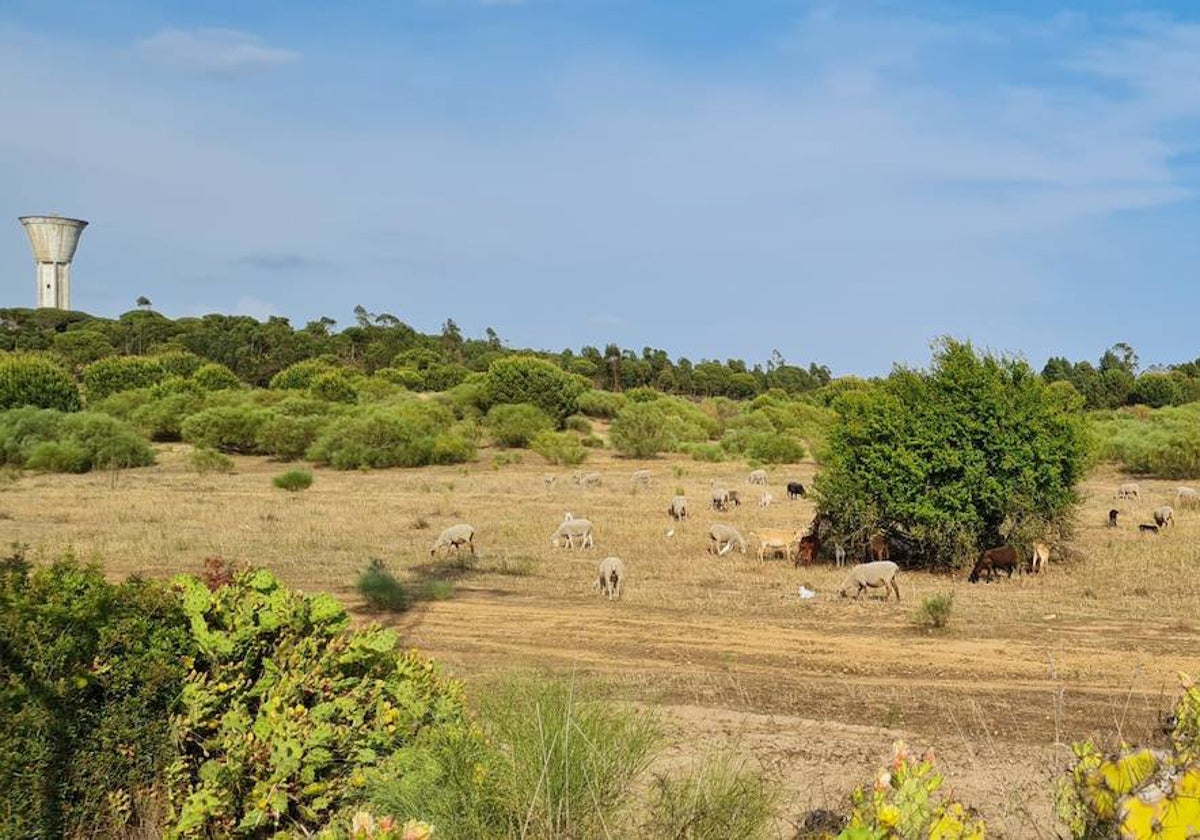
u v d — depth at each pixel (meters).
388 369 91.31
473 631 14.34
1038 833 6.20
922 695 10.95
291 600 7.05
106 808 6.00
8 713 5.68
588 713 5.98
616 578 17.88
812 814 6.23
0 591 6.28
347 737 6.35
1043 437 20.97
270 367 103.38
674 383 113.12
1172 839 3.11
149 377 72.38
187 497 34.38
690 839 5.45
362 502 33.47
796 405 73.50
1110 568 20.62
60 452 46.22
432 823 5.37
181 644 6.55
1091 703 10.66
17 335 113.62
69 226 166.75
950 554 21.25
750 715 9.80
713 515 30.56
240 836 6.00
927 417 21.31
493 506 32.66
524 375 67.00
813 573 20.19
